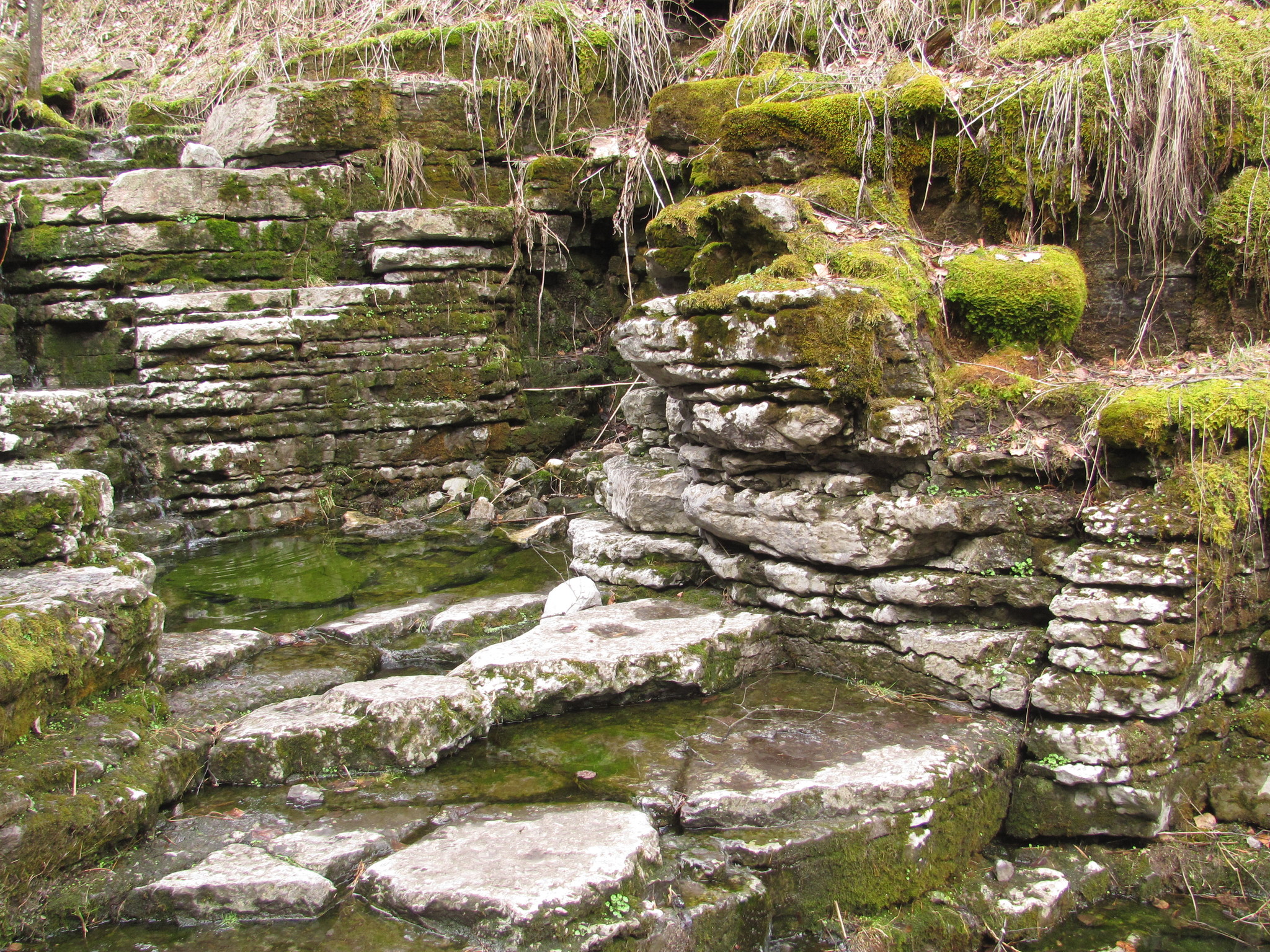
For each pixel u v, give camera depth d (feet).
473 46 22.26
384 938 7.80
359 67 22.84
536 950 7.48
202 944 7.86
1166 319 13.20
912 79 14.34
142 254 19.70
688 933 8.13
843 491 12.42
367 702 10.57
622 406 18.29
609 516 17.61
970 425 12.06
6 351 19.08
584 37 22.39
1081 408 11.41
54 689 9.43
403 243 20.47
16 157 21.70
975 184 14.07
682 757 10.28
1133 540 10.42
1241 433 10.53
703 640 12.12
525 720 11.30
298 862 8.58
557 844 8.56
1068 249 13.29
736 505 13.30
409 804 9.62
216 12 30.35
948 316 13.03
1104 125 12.89
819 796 9.43
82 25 32.37
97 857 8.71
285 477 19.56
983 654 11.18
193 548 18.22
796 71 17.19
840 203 14.20
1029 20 16.44
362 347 19.97
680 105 18.07
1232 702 11.27
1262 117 12.50
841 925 9.13
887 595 11.87
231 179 19.99
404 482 20.42
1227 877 10.05
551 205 21.66
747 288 12.21
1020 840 10.62
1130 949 9.32
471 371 20.67
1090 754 10.19
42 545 11.12
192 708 11.13
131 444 18.97
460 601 14.97
